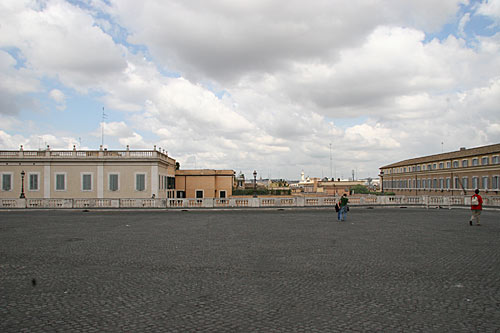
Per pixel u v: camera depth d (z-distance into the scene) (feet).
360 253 34.63
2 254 34.88
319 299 20.52
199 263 30.37
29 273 27.07
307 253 34.76
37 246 39.68
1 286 23.57
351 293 21.65
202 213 89.92
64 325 16.97
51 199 105.50
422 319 17.52
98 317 17.94
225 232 51.80
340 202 70.03
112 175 126.72
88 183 126.11
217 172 158.92
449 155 182.29
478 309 18.86
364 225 60.18
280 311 18.61
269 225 61.00
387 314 18.17
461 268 28.07
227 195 158.61
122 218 76.43
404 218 73.00
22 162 125.49
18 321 17.51
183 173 158.40
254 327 16.56
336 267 28.63
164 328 16.52
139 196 126.52
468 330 16.22
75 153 127.95
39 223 65.92
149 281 24.58
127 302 20.18
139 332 16.12
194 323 17.07
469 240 42.80
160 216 81.46
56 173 125.80
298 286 23.18
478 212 58.80
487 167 145.18
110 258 32.71
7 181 124.88
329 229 54.75
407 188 225.35
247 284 23.70
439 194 184.03
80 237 46.96
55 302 20.29
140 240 44.09
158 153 132.36
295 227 57.72
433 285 23.34
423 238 44.62
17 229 56.34
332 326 16.66
